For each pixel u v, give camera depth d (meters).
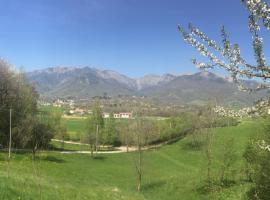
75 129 142.75
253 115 8.88
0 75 77.50
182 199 44.66
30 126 75.19
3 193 21.16
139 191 50.97
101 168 74.75
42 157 70.25
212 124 51.12
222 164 46.66
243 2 8.28
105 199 30.22
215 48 8.75
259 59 8.53
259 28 8.34
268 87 8.78
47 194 24.66
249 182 41.31
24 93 80.88
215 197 40.97
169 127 113.56
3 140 74.75
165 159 88.75
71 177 51.16
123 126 96.12
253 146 28.61
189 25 8.88
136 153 96.19
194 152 91.31
